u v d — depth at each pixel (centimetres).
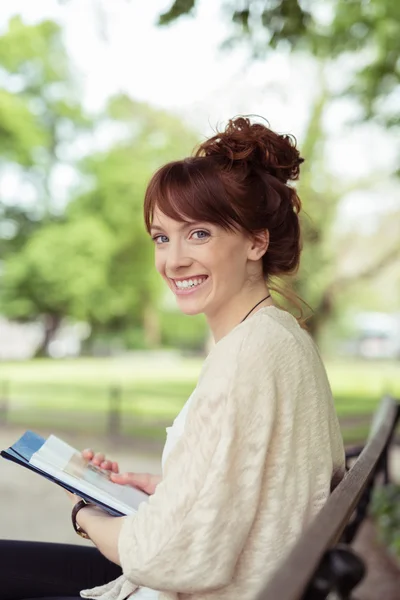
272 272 185
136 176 3053
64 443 201
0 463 922
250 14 539
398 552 496
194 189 171
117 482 194
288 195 179
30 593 204
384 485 380
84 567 208
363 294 4053
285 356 156
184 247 174
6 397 1512
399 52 915
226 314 179
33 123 2962
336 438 174
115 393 1248
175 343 4656
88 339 4353
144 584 145
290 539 150
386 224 2158
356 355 4309
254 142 175
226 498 143
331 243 2133
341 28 871
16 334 4466
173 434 171
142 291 3544
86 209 3228
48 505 696
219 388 149
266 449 148
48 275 3250
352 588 100
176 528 142
